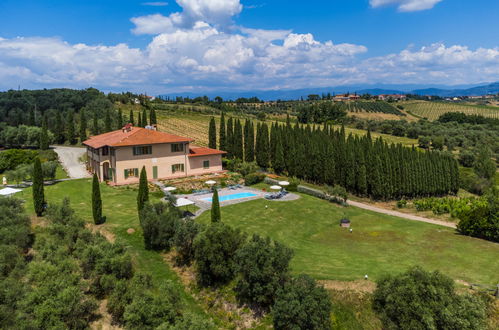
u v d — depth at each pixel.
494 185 75.75
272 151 75.06
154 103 190.88
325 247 33.56
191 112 163.38
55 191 47.59
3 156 62.03
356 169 62.47
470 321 19.91
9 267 27.20
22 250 30.55
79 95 151.38
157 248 32.41
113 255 27.30
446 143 115.31
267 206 44.25
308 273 26.28
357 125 148.12
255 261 23.62
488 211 36.44
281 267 23.44
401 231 39.12
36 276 24.64
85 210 40.34
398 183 63.66
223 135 76.50
